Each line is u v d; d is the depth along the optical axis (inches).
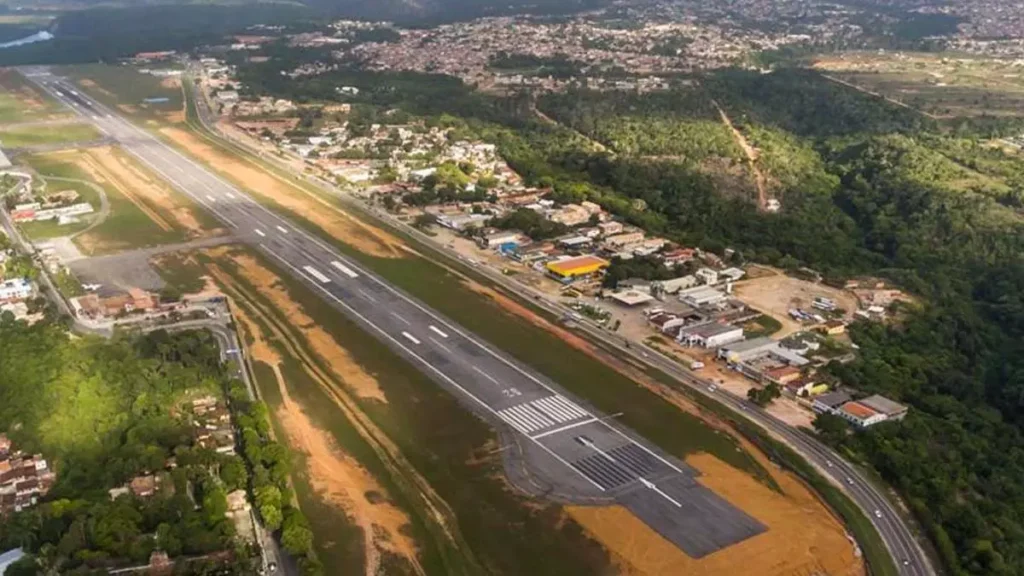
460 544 6407.5
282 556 6264.8
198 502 6786.4
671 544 6402.6
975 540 6397.6
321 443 7672.2
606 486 7081.7
